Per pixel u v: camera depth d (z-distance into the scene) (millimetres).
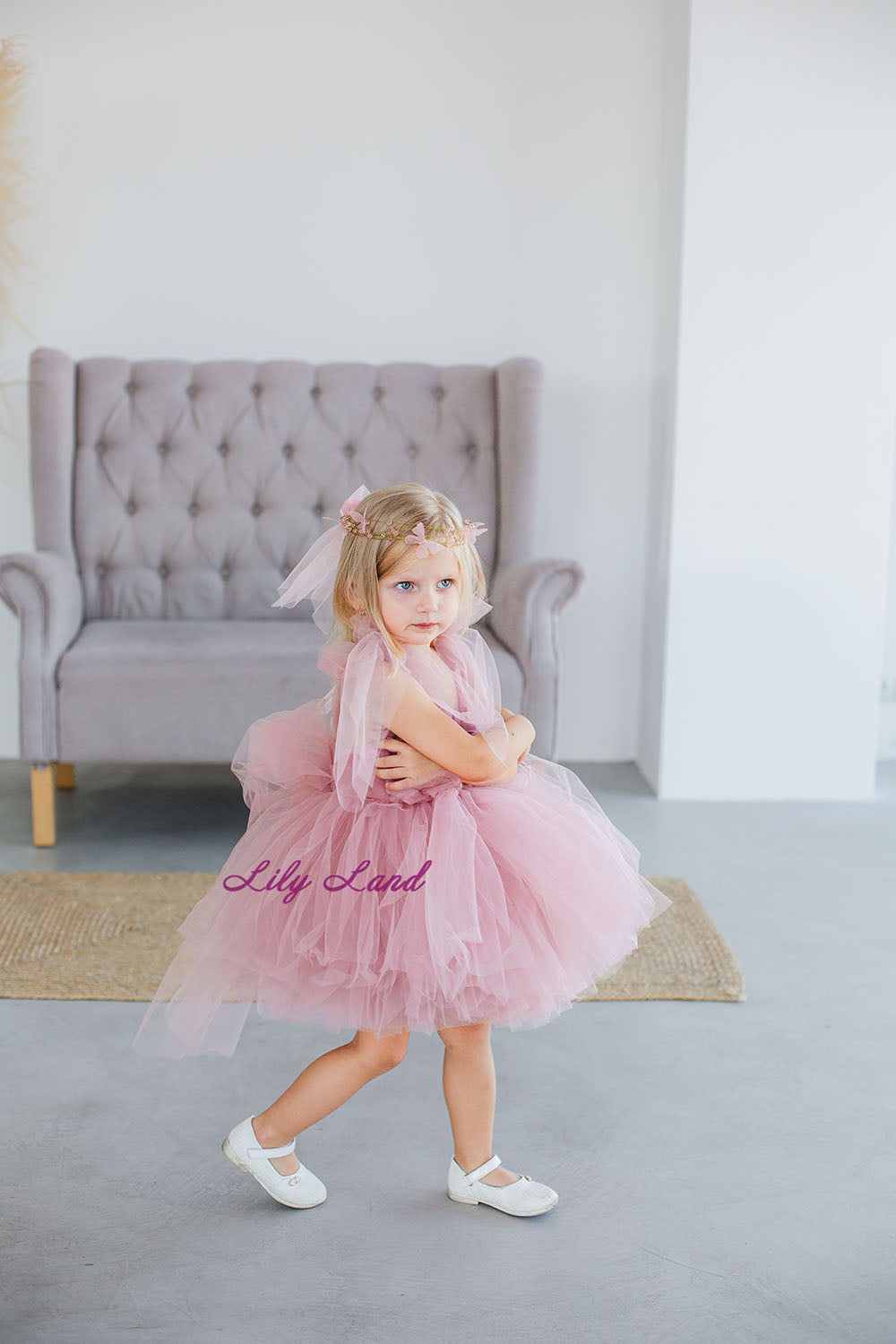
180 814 3193
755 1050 1984
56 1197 1577
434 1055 1979
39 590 2842
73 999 2121
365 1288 1411
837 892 2697
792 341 3236
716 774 3416
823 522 3307
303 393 3436
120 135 3498
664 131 3473
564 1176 1636
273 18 3471
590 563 3727
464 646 1604
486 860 1411
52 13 3434
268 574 3420
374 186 3557
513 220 3578
